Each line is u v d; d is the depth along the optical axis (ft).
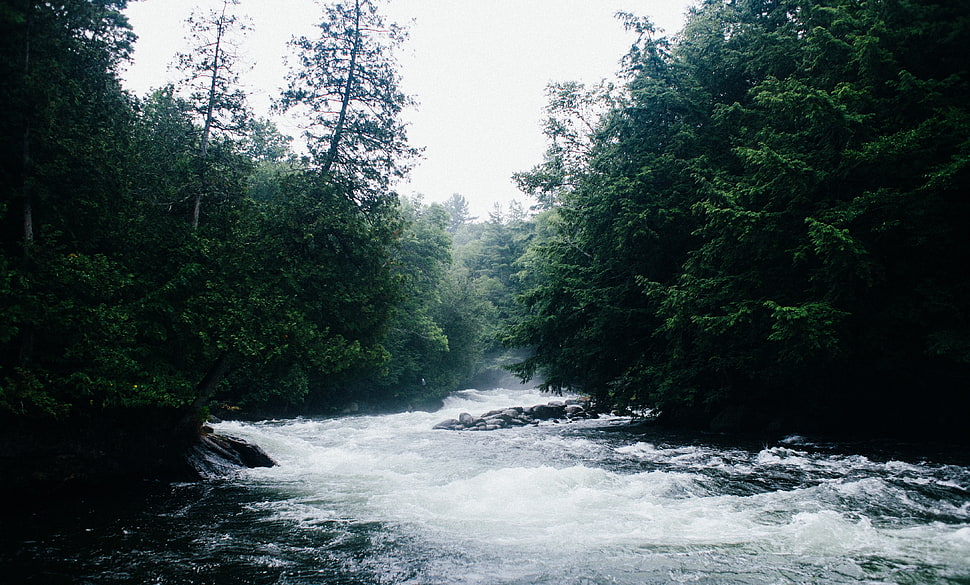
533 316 84.69
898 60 48.34
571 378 82.23
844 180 47.96
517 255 233.96
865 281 45.75
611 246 75.05
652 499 28.96
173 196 42.22
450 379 169.27
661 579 17.35
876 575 17.22
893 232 43.70
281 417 113.70
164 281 36.40
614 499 29.04
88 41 38.19
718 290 55.26
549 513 26.63
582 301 72.43
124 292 34.42
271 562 19.94
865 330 47.60
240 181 46.39
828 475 34.32
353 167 54.44
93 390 30.35
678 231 68.39
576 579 17.57
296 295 43.42
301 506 29.32
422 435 67.00
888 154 42.63
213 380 41.68
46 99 31.48
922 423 54.65
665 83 73.82
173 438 38.78
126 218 36.47
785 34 62.59
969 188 43.47
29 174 31.89
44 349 31.24
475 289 183.73
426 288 147.43
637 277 67.05
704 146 69.00
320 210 47.50
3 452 27.76
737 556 19.43
